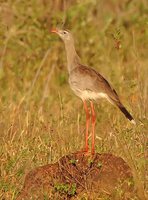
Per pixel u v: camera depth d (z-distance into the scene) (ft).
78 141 59.57
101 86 55.36
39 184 51.03
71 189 49.73
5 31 81.20
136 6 88.53
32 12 83.30
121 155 54.95
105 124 66.59
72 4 90.38
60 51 83.76
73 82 56.54
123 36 82.84
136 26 84.94
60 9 88.28
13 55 82.33
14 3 83.61
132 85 61.67
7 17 83.56
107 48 82.58
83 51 83.61
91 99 56.03
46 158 56.29
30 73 81.35
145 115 56.49
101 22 86.58
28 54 82.28
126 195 49.55
